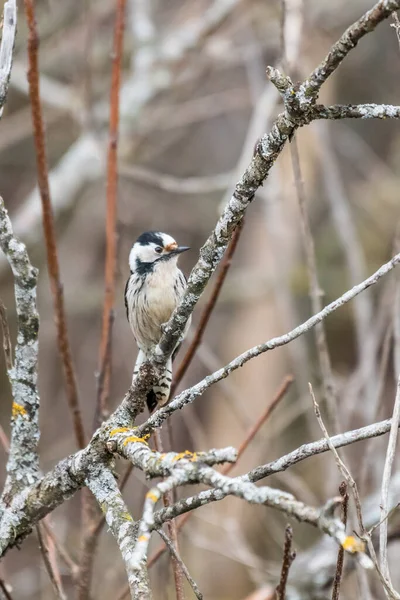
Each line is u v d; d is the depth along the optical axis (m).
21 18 14.57
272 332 16.45
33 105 6.84
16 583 12.45
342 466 4.77
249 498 3.62
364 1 16.08
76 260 17.08
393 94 17.16
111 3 15.69
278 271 13.72
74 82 15.31
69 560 7.05
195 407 16.86
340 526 3.38
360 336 10.39
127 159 14.91
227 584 13.88
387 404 11.38
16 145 17.14
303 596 9.51
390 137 17.94
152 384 5.38
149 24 15.34
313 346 16.08
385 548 4.93
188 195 17.56
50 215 6.95
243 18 15.41
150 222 17.48
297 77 10.84
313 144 15.35
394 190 16.23
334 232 16.08
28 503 5.95
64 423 15.31
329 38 16.27
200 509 11.10
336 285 15.92
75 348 16.05
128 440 4.92
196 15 16.30
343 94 17.58
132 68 16.20
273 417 14.17
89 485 5.26
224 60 15.50
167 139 17.56
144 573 4.06
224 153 18.47
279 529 12.35
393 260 4.74
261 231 17.12
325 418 10.84
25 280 5.99
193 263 17.66
